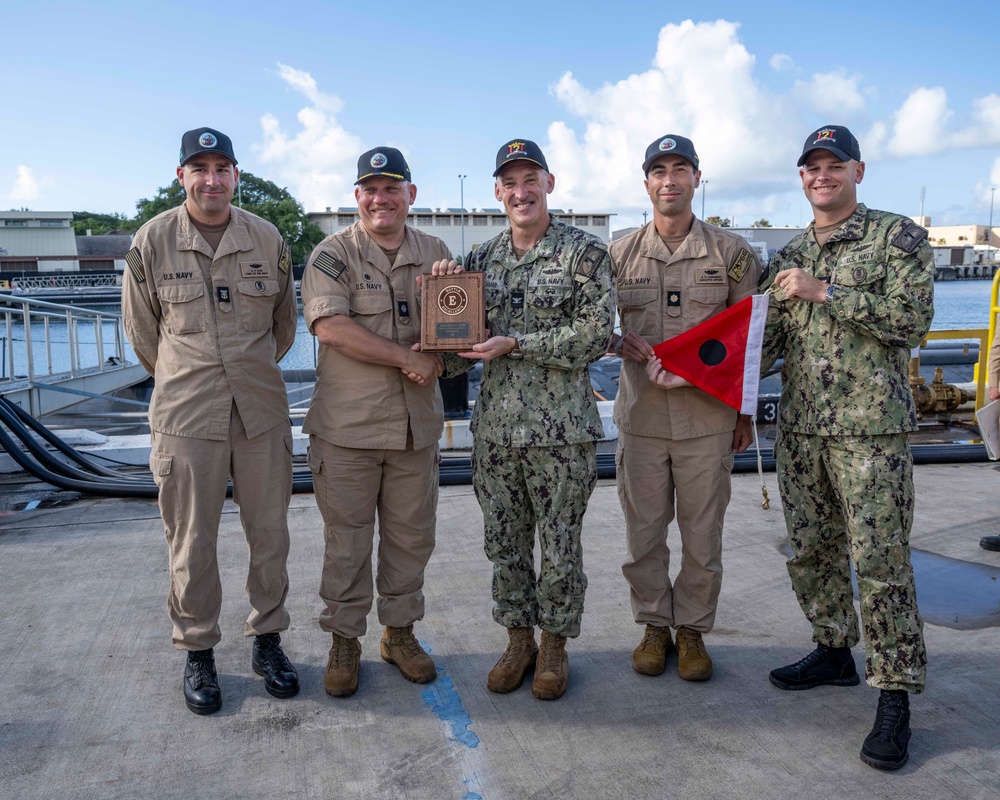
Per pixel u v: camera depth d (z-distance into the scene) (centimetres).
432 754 249
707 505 293
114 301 4516
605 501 532
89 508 516
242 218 290
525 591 295
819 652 293
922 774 235
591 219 9262
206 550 279
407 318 288
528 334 273
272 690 285
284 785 234
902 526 251
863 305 246
